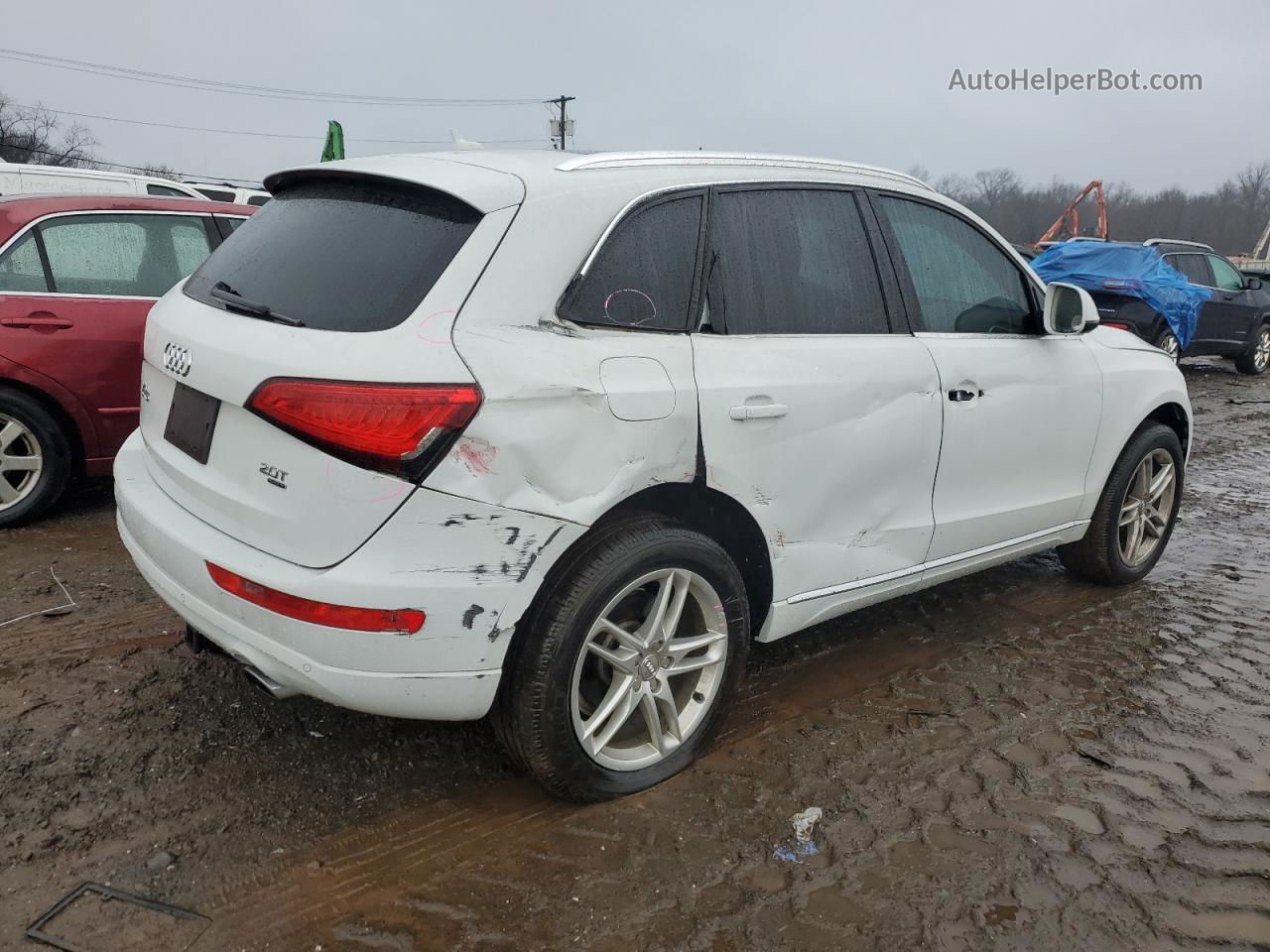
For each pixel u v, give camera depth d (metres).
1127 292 11.08
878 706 3.29
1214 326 12.60
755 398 2.71
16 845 2.40
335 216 2.61
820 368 2.89
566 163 2.60
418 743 2.96
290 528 2.25
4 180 9.66
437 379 2.17
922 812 2.69
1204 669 3.63
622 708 2.63
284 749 2.89
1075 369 3.85
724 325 2.75
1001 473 3.59
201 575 2.41
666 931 2.21
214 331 2.46
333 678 2.25
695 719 2.82
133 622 3.69
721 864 2.45
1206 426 9.05
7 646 3.45
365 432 2.14
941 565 3.47
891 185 3.38
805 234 3.04
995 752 3.01
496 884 2.35
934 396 3.23
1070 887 2.39
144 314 4.86
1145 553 4.51
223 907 2.24
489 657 2.31
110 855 2.39
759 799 2.73
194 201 5.32
